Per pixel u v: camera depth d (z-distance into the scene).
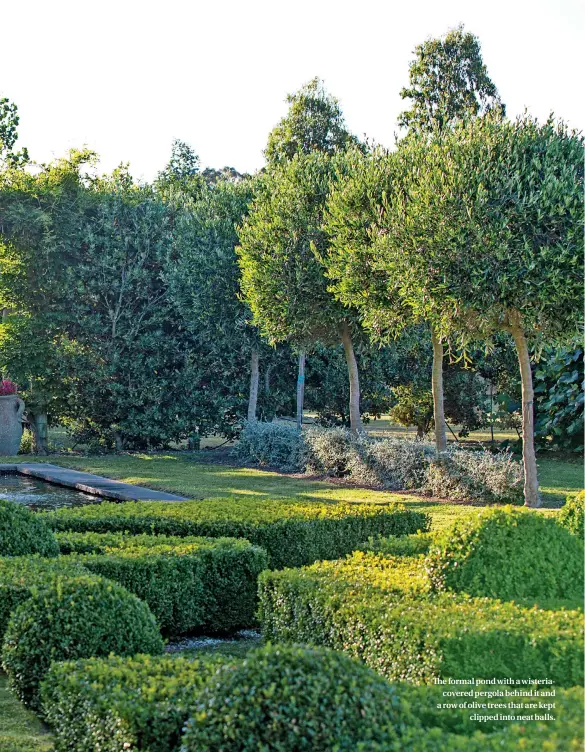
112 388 23.70
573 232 11.83
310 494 15.57
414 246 13.05
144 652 5.29
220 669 3.66
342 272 15.44
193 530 9.16
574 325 12.84
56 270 23.28
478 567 5.61
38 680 5.16
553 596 5.62
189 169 42.66
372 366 24.62
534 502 13.46
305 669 3.43
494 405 23.72
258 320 18.42
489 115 13.58
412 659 4.69
